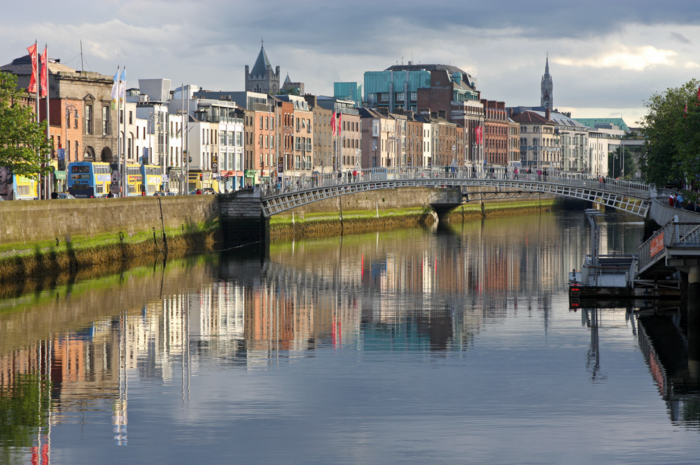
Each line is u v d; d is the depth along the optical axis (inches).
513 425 1365.7
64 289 2844.5
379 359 1818.4
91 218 3476.9
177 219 4266.7
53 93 5177.2
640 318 2234.3
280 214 5280.5
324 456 1244.5
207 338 2065.7
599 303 2459.4
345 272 3454.7
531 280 3174.2
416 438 1311.5
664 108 4953.3
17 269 2952.8
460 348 1916.8
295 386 1598.2
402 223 6673.2
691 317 1973.4
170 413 1435.8
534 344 1943.9
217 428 1360.7
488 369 1713.8
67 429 1358.3
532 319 2271.2
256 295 2797.7
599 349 1878.7
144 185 5157.5
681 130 3602.4
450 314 2395.4
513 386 1585.9
